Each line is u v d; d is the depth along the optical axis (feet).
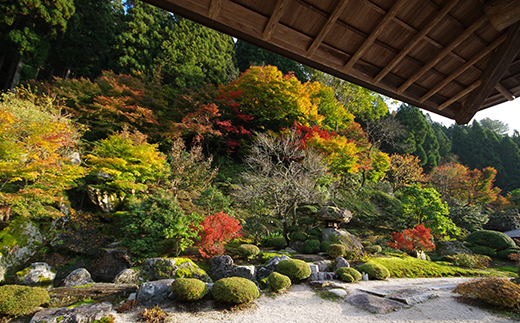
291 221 42.29
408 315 15.57
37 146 22.84
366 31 7.87
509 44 7.85
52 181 23.52
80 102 45.42
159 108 52.85
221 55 77.77
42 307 15.49
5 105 25.76
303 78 84.69
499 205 77.97
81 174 25.93
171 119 51.03
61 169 23.99
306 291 19.95
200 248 23.50
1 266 19.51
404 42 8.23
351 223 47.24
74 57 59.47
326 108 65.36
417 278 26.73
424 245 34.73
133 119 44.27
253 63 79.77
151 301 16.52
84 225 26.30
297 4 7.01
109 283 19.12
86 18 62.03
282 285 19.38
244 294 16.39
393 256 32.71
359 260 27.81
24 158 22.30
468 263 35.50
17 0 45.27
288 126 57.98
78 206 28.55
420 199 41.63
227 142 53.98
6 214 21.29
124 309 15.58
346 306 17.07
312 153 42.96
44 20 49.73
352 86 78.74
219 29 6.98
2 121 20.97
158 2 6.22
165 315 14.79
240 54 90.84
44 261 22.18
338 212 32.68
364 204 55.16
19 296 14.30
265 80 53.88
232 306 16.38
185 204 35.29
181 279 17.29
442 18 7.52
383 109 86.07
